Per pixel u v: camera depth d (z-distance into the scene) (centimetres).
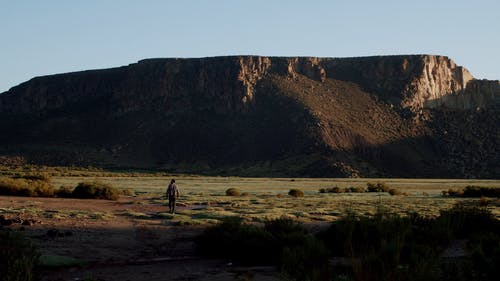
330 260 1617
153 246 2100
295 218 3136
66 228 2464
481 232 2078
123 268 1644
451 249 1856
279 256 1706
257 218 2989
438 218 2172
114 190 5044
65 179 10856
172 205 3403
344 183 12650
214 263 1755
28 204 3788
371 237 1559
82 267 1639
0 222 2467
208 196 5850
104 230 2475
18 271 1221
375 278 1087
